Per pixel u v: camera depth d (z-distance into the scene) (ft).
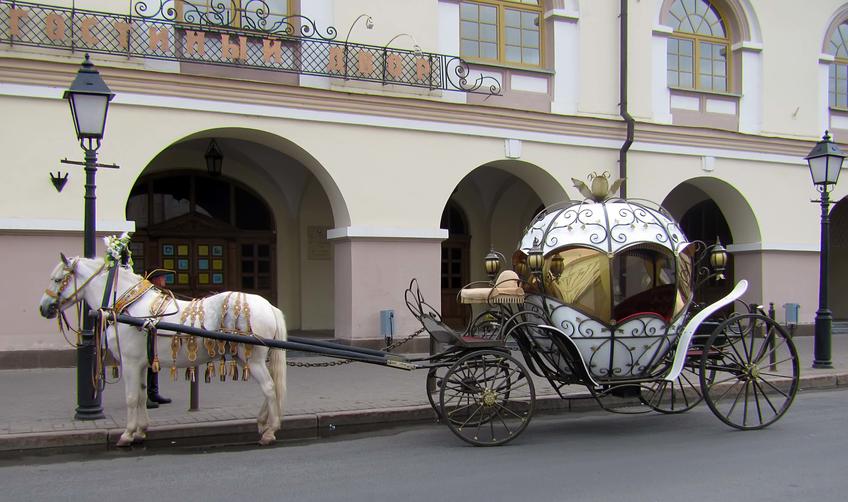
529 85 52.70
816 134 62.49
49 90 39.52
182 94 42.37
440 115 49.06
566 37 53.93
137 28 41.60
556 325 27.53
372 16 47.65
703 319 27.48
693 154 57.41
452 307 67.21
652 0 56.65
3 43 38.70
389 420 30.86
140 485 20.98
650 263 28.53
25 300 38.96
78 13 40.19
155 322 24.76
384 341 46.78
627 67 55.01
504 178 65.98
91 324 28.14
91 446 26.02
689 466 22.49
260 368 25.88
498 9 52.49
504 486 20.44
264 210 59.57
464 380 26.20
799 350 52.54
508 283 28.19
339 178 46.32
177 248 56.34
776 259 60.44
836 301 79.20
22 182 39.01
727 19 60.59
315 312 60.85
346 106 46.39
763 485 20.26
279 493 20.03
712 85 59.93
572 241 27.66
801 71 62.13
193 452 25.39
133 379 25.53
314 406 31.48
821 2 63.16
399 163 47.96
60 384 35.04
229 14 44.55
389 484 20.81
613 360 27.58
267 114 44.42
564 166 53.11
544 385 36.70
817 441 26.08
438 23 49.67
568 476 21.43
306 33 45.83
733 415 31.65
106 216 40.63
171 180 56.34
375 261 47.11
